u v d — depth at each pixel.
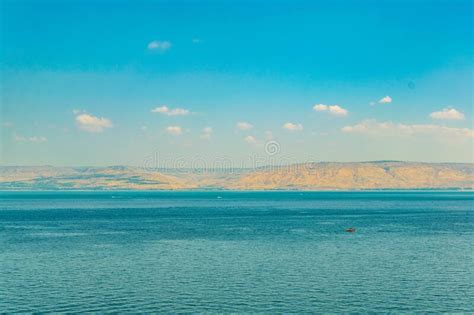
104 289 58.22
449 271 68.19
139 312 49.88
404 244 93.88
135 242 96.56
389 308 51.41
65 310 50.44
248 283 61.25
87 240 99.88
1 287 59.03
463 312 50.19
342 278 64.00
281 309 50.97
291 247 89.50
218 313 49.62
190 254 81.62
